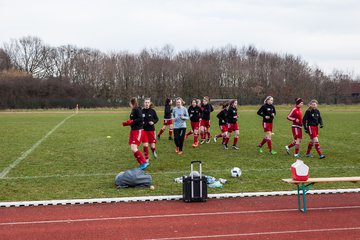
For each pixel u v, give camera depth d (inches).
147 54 3083.2
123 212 332.8
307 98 2699.3
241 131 948.6
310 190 395.2
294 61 2960.1
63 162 547.5
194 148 664.4
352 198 375.9
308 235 281.6
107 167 514.6
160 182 429.4
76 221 311.0
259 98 2600.9
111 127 1074.7
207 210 338.0
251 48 3464.6
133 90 2869.1
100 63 2989.7
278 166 513.7
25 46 3595.0
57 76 3270.2
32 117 1549.0
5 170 492.7
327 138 805.9
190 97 2829.7
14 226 300.4
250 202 361.7
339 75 2849.4
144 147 534.3
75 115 1704.0
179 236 279.9
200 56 3115.2
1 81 2608.3
